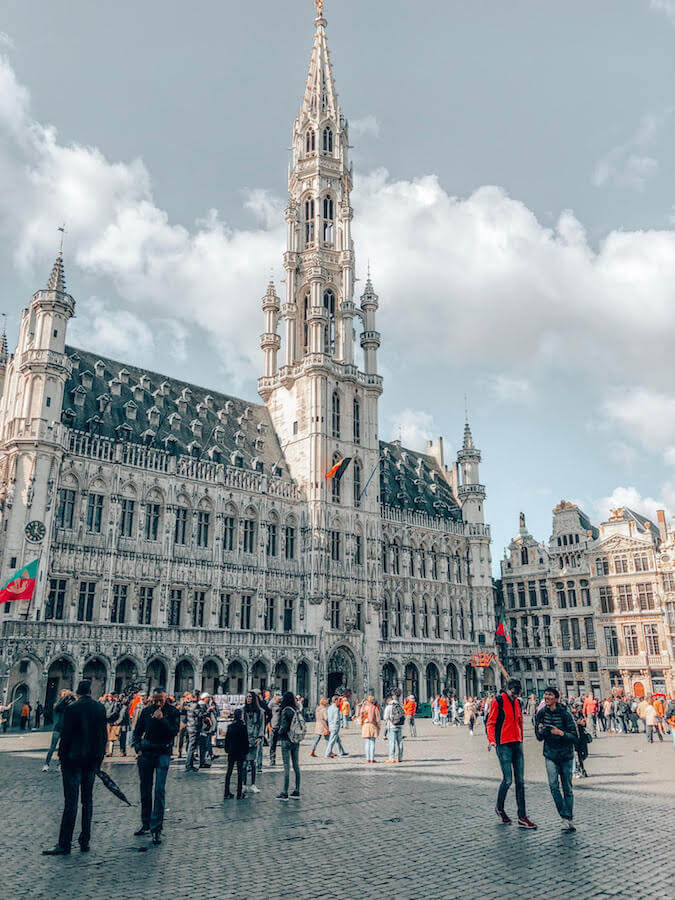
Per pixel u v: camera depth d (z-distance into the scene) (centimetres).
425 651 8144
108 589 5794
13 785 2033
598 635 8362
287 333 8338
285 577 7144
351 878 1080
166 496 6381
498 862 1165
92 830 1434
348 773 2342
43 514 5459
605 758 2900
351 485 7819
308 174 9075
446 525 9156
